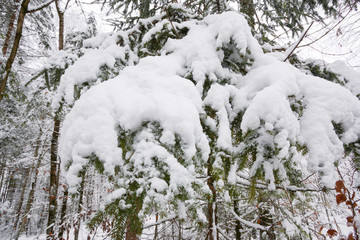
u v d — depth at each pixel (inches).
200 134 48.8
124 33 85.0
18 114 292.5
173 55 72.6
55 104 71.4
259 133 57.8
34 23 261.4
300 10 139.1
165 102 51.0
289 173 72.0
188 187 39.0
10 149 297.4
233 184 54.4
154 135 48.0
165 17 92.7
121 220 40.4
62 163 50.3
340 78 82.6
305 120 59.0
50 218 181.5
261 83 63.9
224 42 70.2
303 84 64.4
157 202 37.0
